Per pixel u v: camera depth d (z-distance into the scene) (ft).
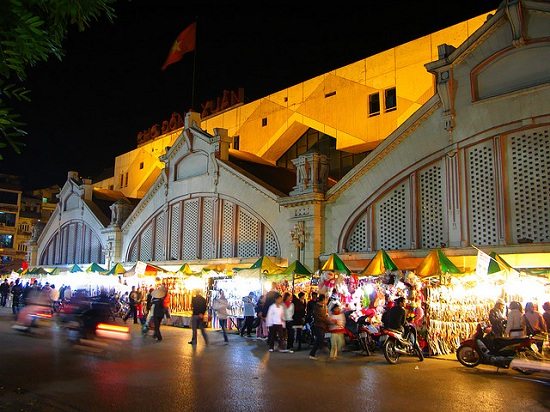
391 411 27.76
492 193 54.34
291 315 54.70
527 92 51.93
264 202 77.56
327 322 48.67
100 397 30.22
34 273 114.83
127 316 83.71
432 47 86.84
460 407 28.89
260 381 35.86
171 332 70.13
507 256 51.90
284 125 109.40
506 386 35.50
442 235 58.39
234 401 29.66
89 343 52.24
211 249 86.38
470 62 56.80
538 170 51.49
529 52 52.90
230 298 75.41
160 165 143.54
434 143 59.41
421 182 61.05
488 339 42.52
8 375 36.73
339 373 39.91
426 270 51.39
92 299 55.83
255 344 58.59
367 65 95.76
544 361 40.47
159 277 84.79
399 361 47.14
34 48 13.20
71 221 129.59
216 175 86.69
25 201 230.27
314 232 68.95
